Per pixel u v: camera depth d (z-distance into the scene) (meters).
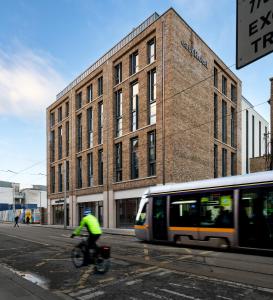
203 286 7.32
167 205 16.19
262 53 2.42
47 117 47.47
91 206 35.56
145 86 28.81
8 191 87.50
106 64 34.16
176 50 26.83
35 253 13.75
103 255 8.98
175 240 15.59
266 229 12.04
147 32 28.86
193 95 28.64
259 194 12.48
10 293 6.56
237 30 2.64
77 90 39.97
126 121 30.83
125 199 30.25
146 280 7.98
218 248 14.41
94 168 35.19
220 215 13.70
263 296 6.47
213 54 33.19
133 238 20.44
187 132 27.28
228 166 35.31
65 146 41.97
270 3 2.39
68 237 21.67
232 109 38.12
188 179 26.78
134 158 29.75
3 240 20.56
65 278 8.51
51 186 45.66
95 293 6.98
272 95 25.38
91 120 37.31
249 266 9.74
